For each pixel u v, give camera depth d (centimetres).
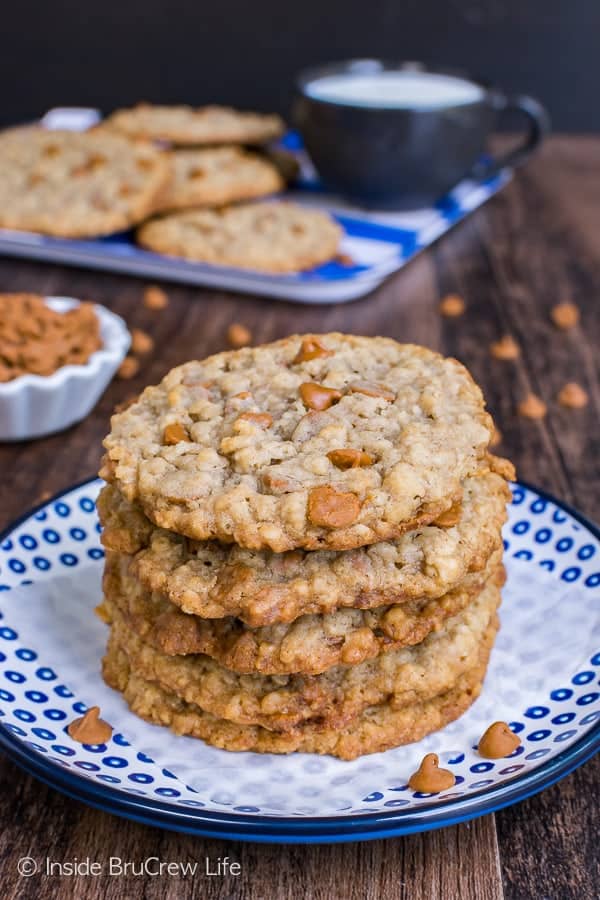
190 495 33
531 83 112
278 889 32
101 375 50
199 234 64
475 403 36
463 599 35
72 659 38
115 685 37
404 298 64
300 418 35
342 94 75
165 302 62
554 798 34
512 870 33
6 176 68
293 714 35
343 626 34
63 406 50
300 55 110
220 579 34
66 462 49
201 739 35
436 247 72
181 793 33
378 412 35
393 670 35
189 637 35
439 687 35
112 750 35
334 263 63
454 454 34
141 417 36
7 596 39
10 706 35
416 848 33
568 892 32
